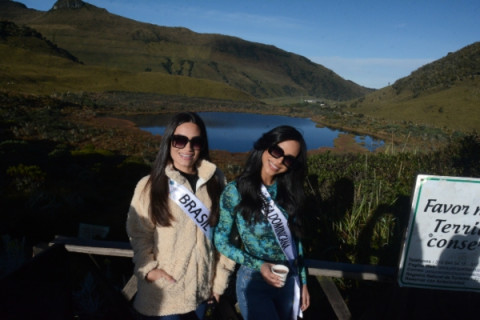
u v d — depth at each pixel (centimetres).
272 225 197
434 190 192
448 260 202
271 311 199
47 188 1339
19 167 1404
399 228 361
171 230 184
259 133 5984
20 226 873
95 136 3747
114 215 1135
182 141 182
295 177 206
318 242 369
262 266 191
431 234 199
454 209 194
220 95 13762
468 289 205
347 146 4603
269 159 193
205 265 194
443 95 10750
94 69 13712
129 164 1898
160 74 14925
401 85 15012
